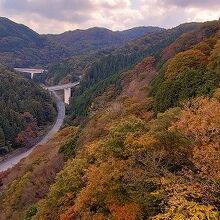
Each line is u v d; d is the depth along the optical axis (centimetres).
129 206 1756
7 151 11094
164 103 3991
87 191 2011
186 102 2747
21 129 12594
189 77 3944
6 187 5688
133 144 2056
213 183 1444
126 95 6594
